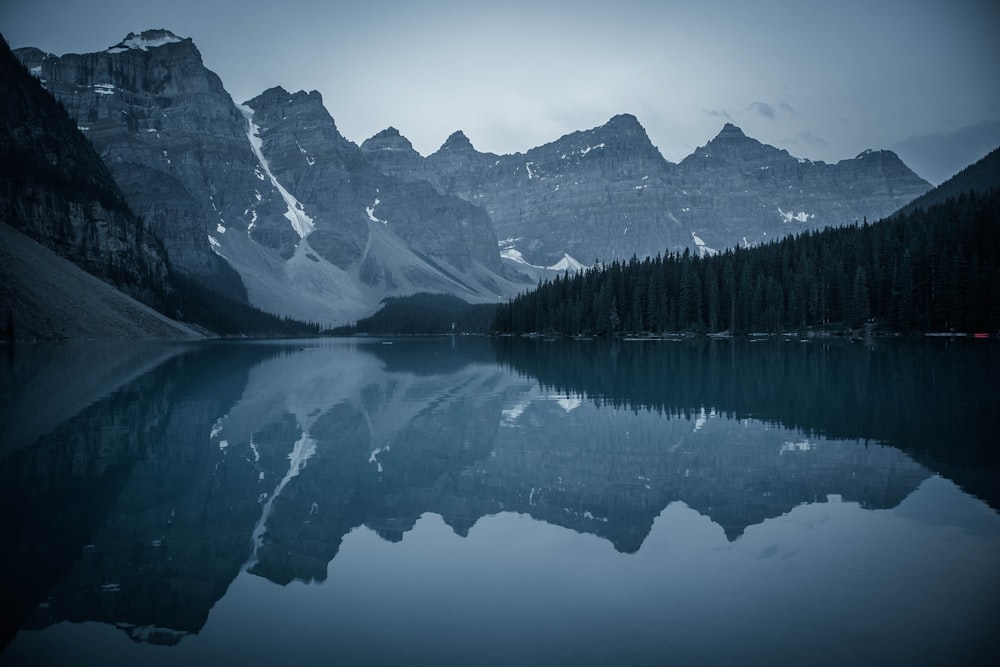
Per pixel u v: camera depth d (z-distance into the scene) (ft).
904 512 56.85
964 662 32.89
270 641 36.06
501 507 61.21
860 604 39.40
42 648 35.58
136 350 338.95
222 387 165.89
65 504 62.28
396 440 94.43
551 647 34.86
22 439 94.27
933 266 392.06
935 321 393.50
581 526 55.42
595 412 117.60
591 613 38.91
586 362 243.81
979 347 280.51
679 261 528.22
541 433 98.17
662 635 36.01
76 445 90.53
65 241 590.14
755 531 52.85
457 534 53.78
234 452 86.53
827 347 312.71
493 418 113.39
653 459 79.56
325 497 65.05
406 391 157.28
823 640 35.24
